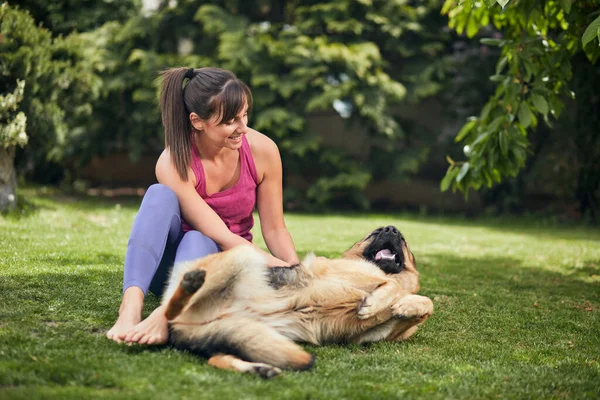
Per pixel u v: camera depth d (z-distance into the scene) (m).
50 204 9.43
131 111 14.29
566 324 4.11
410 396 2.51
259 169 3.78
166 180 3.50
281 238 3.89
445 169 16.64
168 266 3.65
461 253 7.86
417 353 3.22
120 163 16.91
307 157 14.66
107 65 13.38
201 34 15.16
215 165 3.59
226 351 2.80
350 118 15.19
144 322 2.93
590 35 3.85
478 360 3.16
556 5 5.30
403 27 14.84
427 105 16.81
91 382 2.42
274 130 13.70
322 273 3.33
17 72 7.50
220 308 2.96
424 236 9.65
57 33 9.52
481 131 5.46
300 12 14.80
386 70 15.91
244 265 3.01
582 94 11.76
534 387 2.72
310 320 3.17
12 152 7.62
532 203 15.02
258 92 14.04
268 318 3.07
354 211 14.83
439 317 4.14
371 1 14.72
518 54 5.02
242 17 14.66
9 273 4.24
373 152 15.11
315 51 14.04
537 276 6.26
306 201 14.78
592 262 7.30
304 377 2.63
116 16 14.72
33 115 7.88
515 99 5.05
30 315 3.33
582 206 12.92
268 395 2.39
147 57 13.45
